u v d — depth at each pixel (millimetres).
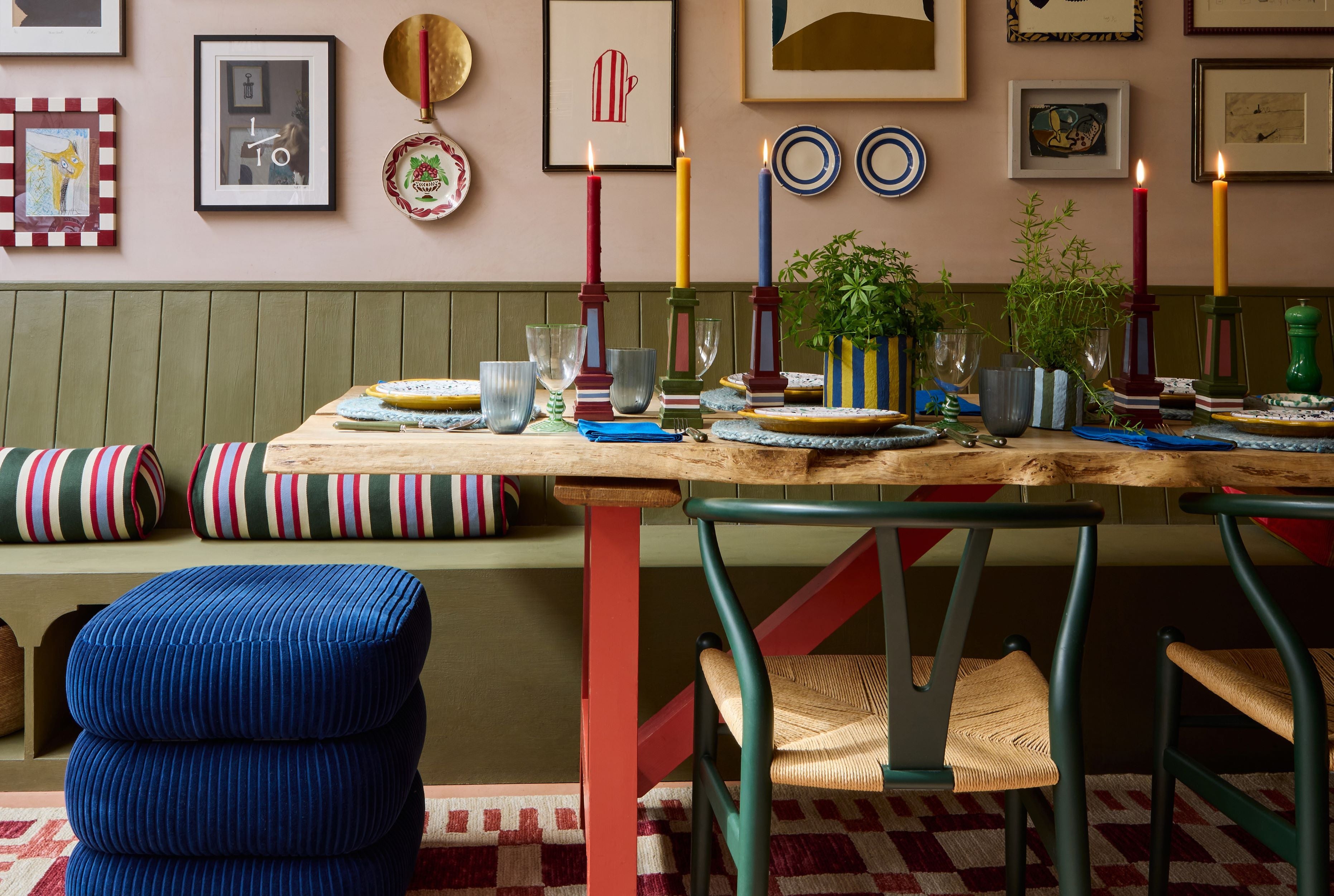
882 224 2668
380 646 1351
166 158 2576
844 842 1805
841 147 2656
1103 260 2680
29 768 1917
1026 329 1558
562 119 2619
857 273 1461
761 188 1434
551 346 1401
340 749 1346
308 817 1321
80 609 2086
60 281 2543
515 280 2637
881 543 984
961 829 1857
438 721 1972
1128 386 1493
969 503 1068
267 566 1652
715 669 1330
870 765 1044
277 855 1344
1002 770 1032
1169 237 2691
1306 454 1211
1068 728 1032
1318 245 2693
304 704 1311
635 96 2625
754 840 1039
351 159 2598
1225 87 2672
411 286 2559
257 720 1312
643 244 2645
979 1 2656
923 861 1737
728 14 2631
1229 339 1599
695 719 1431
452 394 1537
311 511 2186
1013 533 2334
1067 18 2652
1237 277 2693
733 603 1070
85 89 2559
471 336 2545
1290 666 1142
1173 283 2695
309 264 2602
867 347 1443
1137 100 2678
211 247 2588
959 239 2674
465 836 1815
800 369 2590
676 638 2016
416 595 1533
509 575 1962
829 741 1126
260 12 2570
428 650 1716
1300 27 2664
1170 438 1271
